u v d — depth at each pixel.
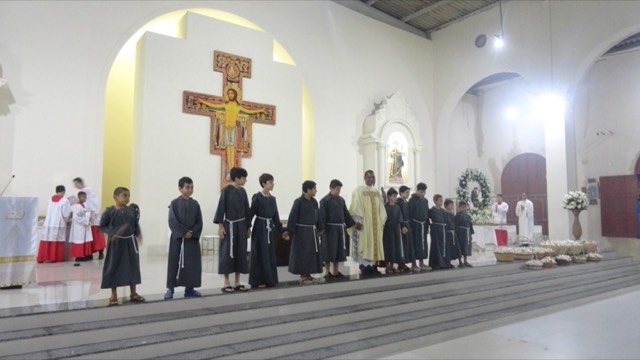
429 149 13.61
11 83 7.45
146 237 8.52
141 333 3.89
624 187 11.19
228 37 9.87
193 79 9.32
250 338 4.21
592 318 5.94
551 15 11.23
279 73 10.57
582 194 10.23
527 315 5.98
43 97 7.73
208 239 8.95
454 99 13.53
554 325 5.58
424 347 4.69
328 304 5.06
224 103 9.66
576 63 10.70
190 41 9.34
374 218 6.46
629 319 5.88
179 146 9.05
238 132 9.81
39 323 3.70
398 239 6.71
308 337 4.32
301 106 10.88
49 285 5.34
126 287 5.20
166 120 8.92
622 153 11.46
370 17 12.70
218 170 9.52
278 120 10.46
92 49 8.25
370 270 6.50
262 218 5.30
